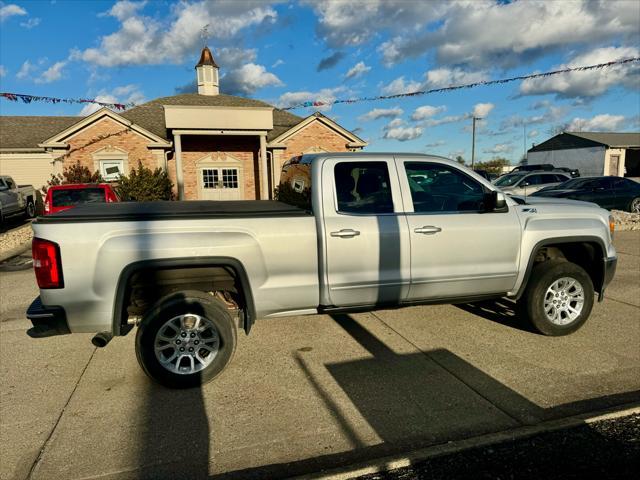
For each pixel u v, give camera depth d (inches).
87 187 443.5
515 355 162.9
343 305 155.7
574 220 180.1
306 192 162.4
